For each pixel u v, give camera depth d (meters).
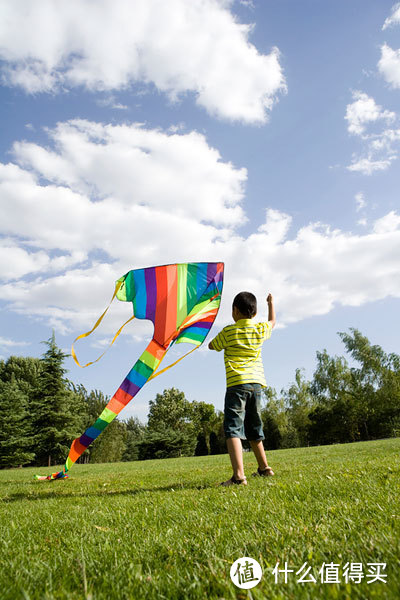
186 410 54.19
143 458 39.84
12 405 29.66
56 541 1.99
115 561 1.55
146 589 1.27
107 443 41.12
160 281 4.54
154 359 4.26
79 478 6.95
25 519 2.66
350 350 38.81
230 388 4.23
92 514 2.69
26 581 1.35
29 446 27.84
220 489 3.60
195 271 4.68
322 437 37.50
